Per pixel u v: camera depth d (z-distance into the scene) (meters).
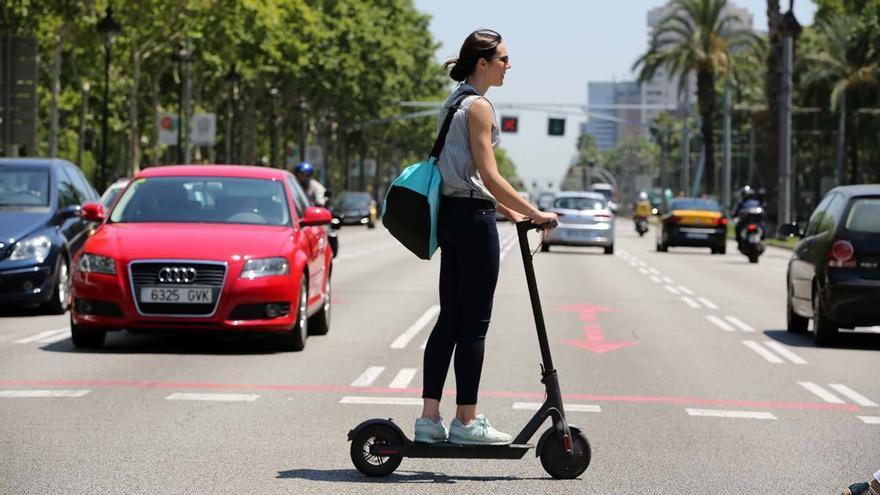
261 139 96.00
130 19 57.66
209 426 9.57
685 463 8.56
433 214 7.63
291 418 9.98
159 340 15.41
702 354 15.07
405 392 11.45
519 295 23.84
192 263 13.89
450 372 13.11
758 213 39.66
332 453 8.60
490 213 7.73
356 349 14.80
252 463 8.23
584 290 25.75
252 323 13.94
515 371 13.16
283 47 70.38
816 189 113.25
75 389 11.33
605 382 12.49
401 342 15.56
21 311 19.30
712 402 11.32
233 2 61.88
